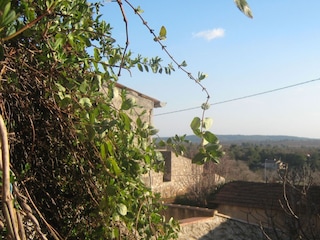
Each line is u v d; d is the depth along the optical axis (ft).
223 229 28.58
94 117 4.83
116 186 5.43
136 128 6.23
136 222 5.91
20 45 4.97
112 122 4.85
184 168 66.54
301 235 23.53
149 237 6.58
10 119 5.49
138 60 6.83
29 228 5.15
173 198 62.75
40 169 6.10
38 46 5.35
